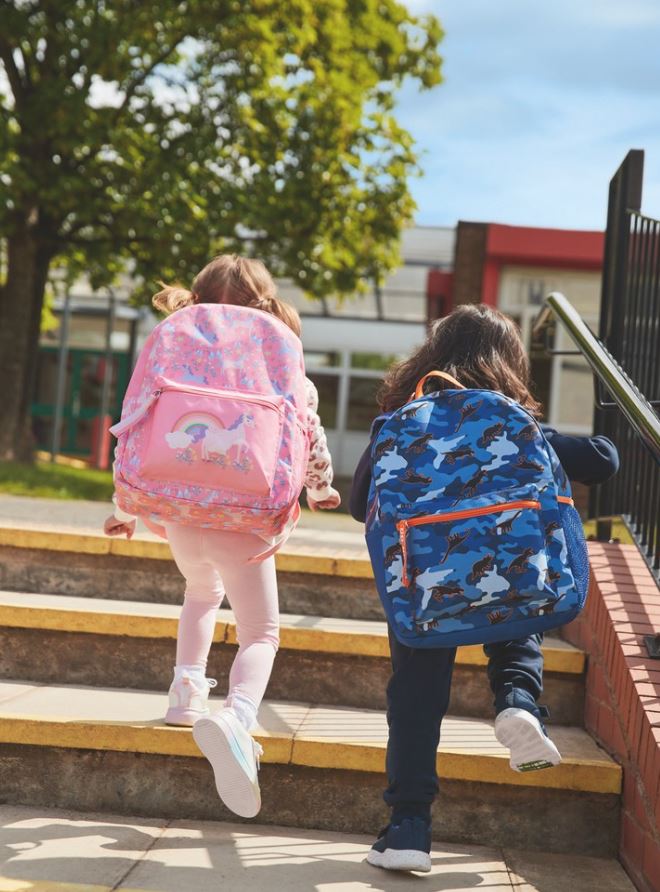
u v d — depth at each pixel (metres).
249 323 2.53
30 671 3.15
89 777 2.66
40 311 12.67
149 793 2.66
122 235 12.11
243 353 2.48
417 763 2.31
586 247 13.59
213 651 3.14
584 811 2.61
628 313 4.02
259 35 11.27
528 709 2.27
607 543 3.82
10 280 12.30
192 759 2.65
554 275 13.98
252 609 2.57
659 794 2.20
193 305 2.60
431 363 2.46
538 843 2.61
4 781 2.67
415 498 2.19
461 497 2.18
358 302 20.89
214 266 2.72
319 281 12.42
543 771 2.58
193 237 10.99
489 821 2.62
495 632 2.13
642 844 2.35
